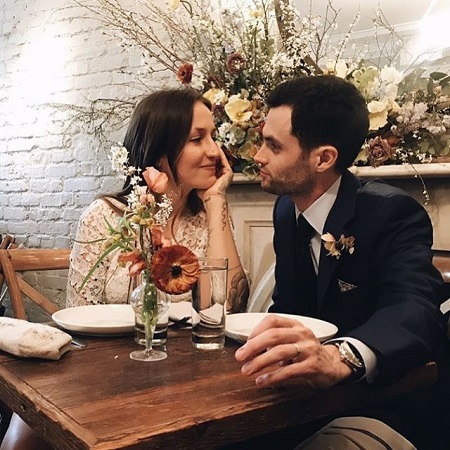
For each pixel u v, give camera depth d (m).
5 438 1.27
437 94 1.92
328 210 1.39
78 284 1.66
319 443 1.04
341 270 1.33
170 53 2.50
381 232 1.28
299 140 1.37
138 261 1.06
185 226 1.83
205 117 1.75
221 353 1.11
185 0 2.67
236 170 2.24
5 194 3.73
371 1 2.14
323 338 1.09
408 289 1.14
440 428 1.35
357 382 0.97
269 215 2.23
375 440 1.04
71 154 3.32
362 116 1.40
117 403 0.83
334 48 2.23
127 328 1.23
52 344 1.06
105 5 3.02
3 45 3.66
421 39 2.03
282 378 0.86
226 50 2.30
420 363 1.02
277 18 2.31
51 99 3.41
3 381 0.96
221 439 0.80
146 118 1.73
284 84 1.42
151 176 1.05
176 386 0.91
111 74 3.09
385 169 1.89
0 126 3.72
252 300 2.24
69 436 0.73
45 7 3.40
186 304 1.49
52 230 3.46
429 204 1.91
